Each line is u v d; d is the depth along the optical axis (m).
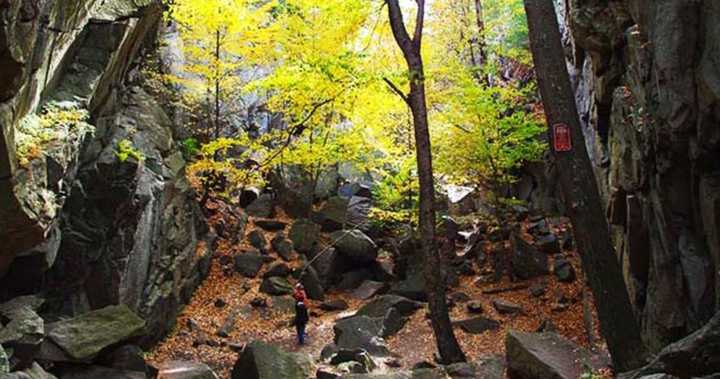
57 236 10.04
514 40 19.33
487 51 17.78
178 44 18.34
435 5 18.09
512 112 18.05
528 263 15.77
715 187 7.06
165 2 15.20
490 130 15.32
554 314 13.84
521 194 18.94
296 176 20.14
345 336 13.08
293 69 13.84
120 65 13.04
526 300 14.74
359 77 12.34
